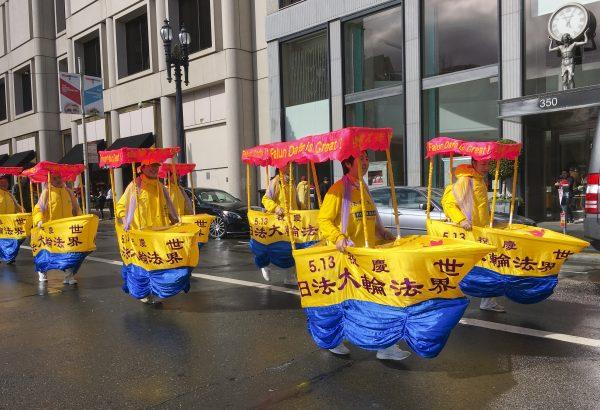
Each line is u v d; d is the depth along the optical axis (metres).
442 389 3.86
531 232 5.66
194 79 22.48
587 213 7.13
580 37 12.46
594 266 8.80
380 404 3.64
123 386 4.09
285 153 4.81
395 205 4.53
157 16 24.05
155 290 6.23
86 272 9.41
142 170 6.73
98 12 28.34
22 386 4.15
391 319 4.00
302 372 4.28
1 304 7.02
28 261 11.12
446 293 3.83
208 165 23.06
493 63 14.25
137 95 25.95
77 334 5.54
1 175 10.61
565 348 4.68
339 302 4.39
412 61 15.80
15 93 36.69
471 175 5.73
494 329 5.27
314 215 7.47
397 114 16.62
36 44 33.19
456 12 14.97
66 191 8.45
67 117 32.88
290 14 19.31
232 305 6.63
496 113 14.26
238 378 4.19
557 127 14.55
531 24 13.44
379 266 3.98
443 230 5.91
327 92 18.39
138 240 6.26
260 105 21.31
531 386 3.87
